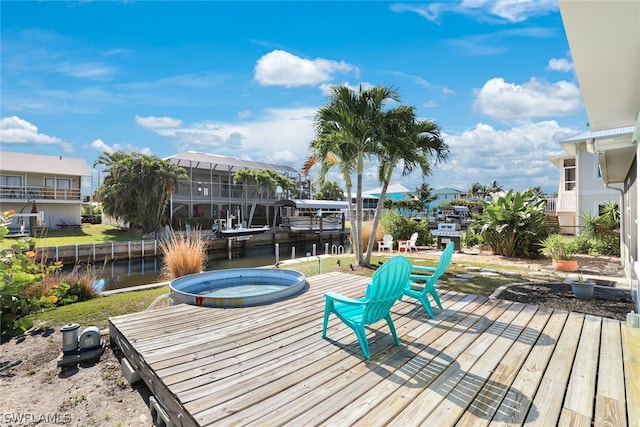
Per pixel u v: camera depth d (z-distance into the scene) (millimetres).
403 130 8453
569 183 17281
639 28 2322
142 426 2395
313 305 4535
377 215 9039
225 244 21250
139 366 2949
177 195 25453
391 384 2428
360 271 8156
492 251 11070
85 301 5828
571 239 11219
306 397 2252
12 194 20719
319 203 27391
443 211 40781
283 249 23141
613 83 3225
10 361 3406
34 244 5695
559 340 3277
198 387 2365
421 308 4395
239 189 29484
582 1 2055
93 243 16609
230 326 3684
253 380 2479
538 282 6648
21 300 4609
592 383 2426
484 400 2215
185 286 6043
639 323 3643
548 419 2000
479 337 3367
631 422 1961
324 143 8344
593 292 5703
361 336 2922
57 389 2877
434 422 1978
